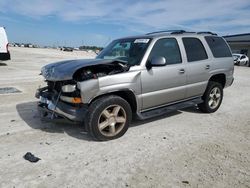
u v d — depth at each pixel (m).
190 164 3.78
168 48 5.43
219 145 4.50
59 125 5.33
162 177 3.41
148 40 5.20
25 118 5.76
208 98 6.43
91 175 3.43
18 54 33.81
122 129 4.73
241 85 12.33
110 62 4.58
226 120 6.05
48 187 3.14
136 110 4.95
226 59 6.81
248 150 4.32
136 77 4.74
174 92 5.49
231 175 3.50
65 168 3.59
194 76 5.89
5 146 4.27
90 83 4.24
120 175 3.44
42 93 4.98
